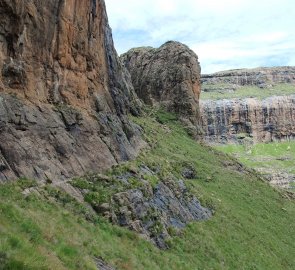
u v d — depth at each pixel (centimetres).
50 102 3384
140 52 12838
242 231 4522
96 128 3900
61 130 3275
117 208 3034
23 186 2480
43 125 3064
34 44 3192
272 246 4609
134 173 3812
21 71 3020
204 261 3275
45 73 3353
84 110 3878
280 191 8450
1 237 1505
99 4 4425
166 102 10944
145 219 3212
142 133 6344
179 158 6262
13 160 2603
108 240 2519
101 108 4262
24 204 2203
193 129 10325
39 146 2917
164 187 4047
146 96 11562
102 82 4588
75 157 3269
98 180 3278
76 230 2303
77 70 3838
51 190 2680
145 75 11938
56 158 3042
